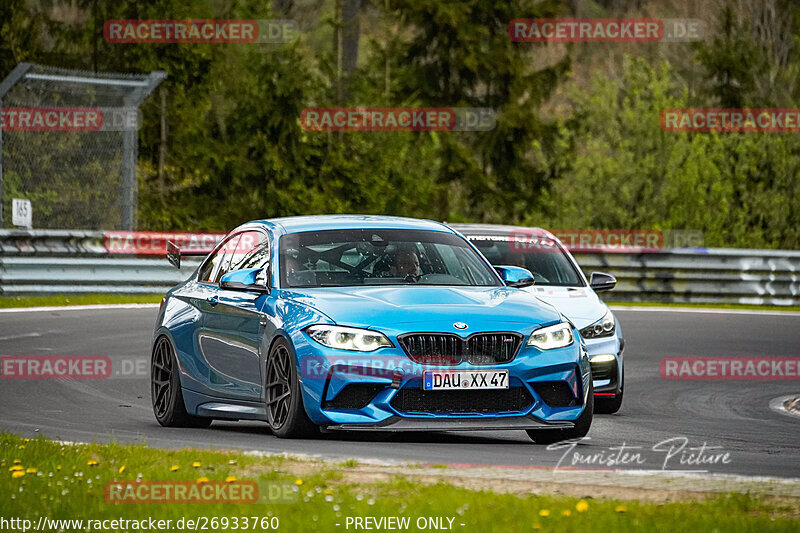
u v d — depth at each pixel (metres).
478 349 23.89
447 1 125.44
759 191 95.25
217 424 29.62
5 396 34.25
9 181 80.06
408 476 19.69
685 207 95.81
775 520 16.50
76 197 82.19
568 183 101.25
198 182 96.00
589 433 28.33
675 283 71.00
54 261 62.16
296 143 100.88
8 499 18.00
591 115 101.44
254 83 100.31
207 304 27.72
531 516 16.41
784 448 26.61
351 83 104.56
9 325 50.25
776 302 71.88
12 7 94.50
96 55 95.06
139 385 37.09
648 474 20.47
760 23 141.12
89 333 48.25
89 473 19.98
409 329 23.66
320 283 25.80
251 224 28.80
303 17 126.25
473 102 127.44
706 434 28.86
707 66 132.00
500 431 28.31
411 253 26.67
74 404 33.06
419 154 109.25
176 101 95.94
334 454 22.75
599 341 32.50
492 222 125.44
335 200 100.00
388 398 23.36
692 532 15.73
